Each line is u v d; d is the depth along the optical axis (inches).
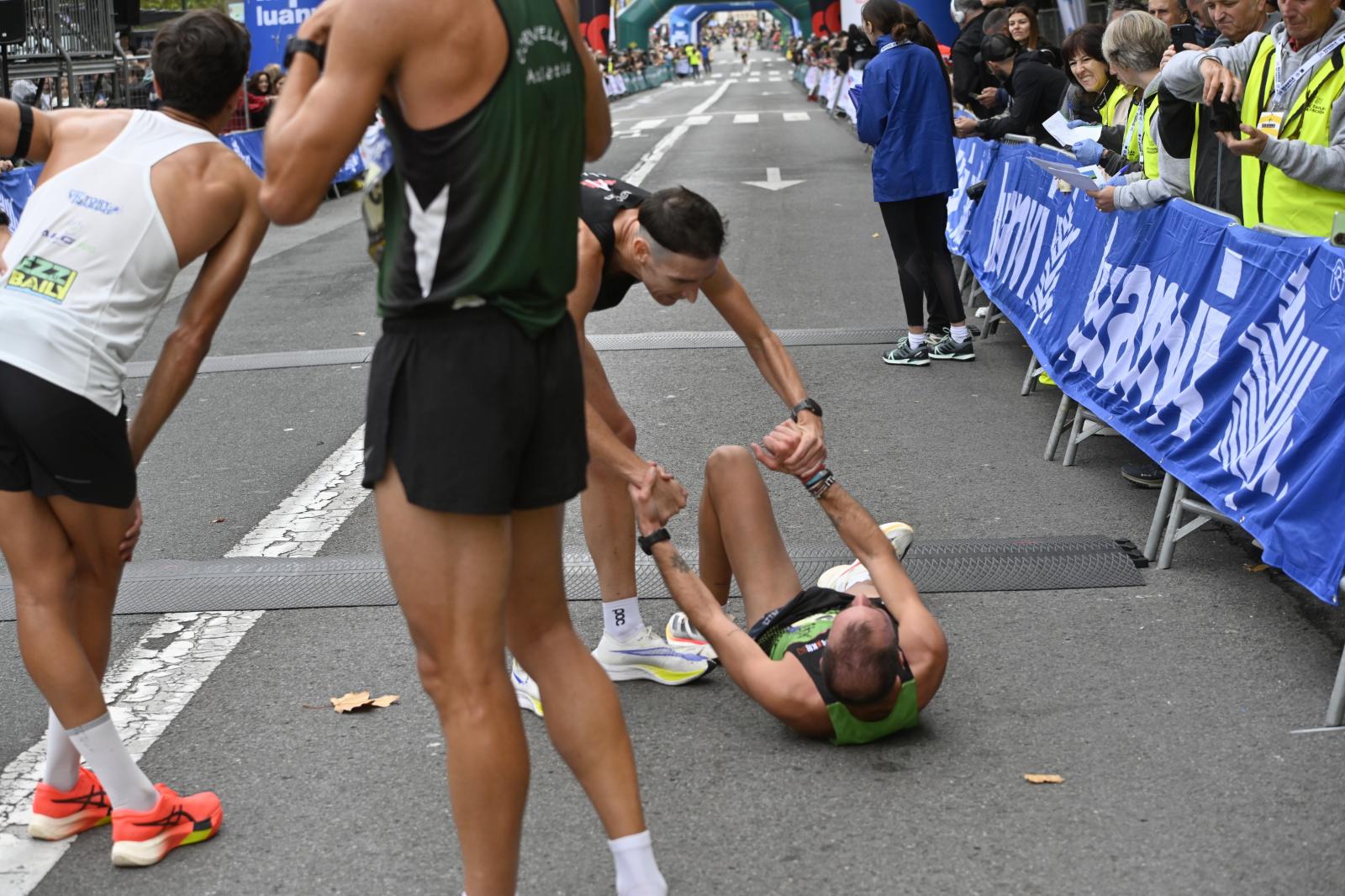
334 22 81.7
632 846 94.3
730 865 107.7
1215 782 117.4
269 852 111.8
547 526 94.3
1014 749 124.8
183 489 218.2
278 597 168.4
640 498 124.6
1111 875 103.9
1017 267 288.2
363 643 154.1
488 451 84.7
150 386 109.8
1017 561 171.9
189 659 151.1
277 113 82.4
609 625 142.8
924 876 104.8
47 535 106.7
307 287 411.5
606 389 135.4
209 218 109.3
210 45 111.3
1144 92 216.7
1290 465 145.2
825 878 105.3
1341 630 148.3
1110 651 145.8
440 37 80.1
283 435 249.1
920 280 285.0
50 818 114.1
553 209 85.9
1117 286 209.9
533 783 122.0
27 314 104.0
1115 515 190.5
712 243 113.4
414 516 86.3
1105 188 204.7
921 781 119.5
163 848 111.0
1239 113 168.4
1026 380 263.4
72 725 106.8
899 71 273.6
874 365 289.7
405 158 82.4
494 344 84.3
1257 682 136.9
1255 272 161.9
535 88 83.1
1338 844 107.0
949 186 279.0
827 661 120.3
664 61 3016.7
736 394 266.1
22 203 374.9
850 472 215.8
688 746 128.3
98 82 580.7
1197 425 171.3
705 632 127.6
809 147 824.9
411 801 119.1
